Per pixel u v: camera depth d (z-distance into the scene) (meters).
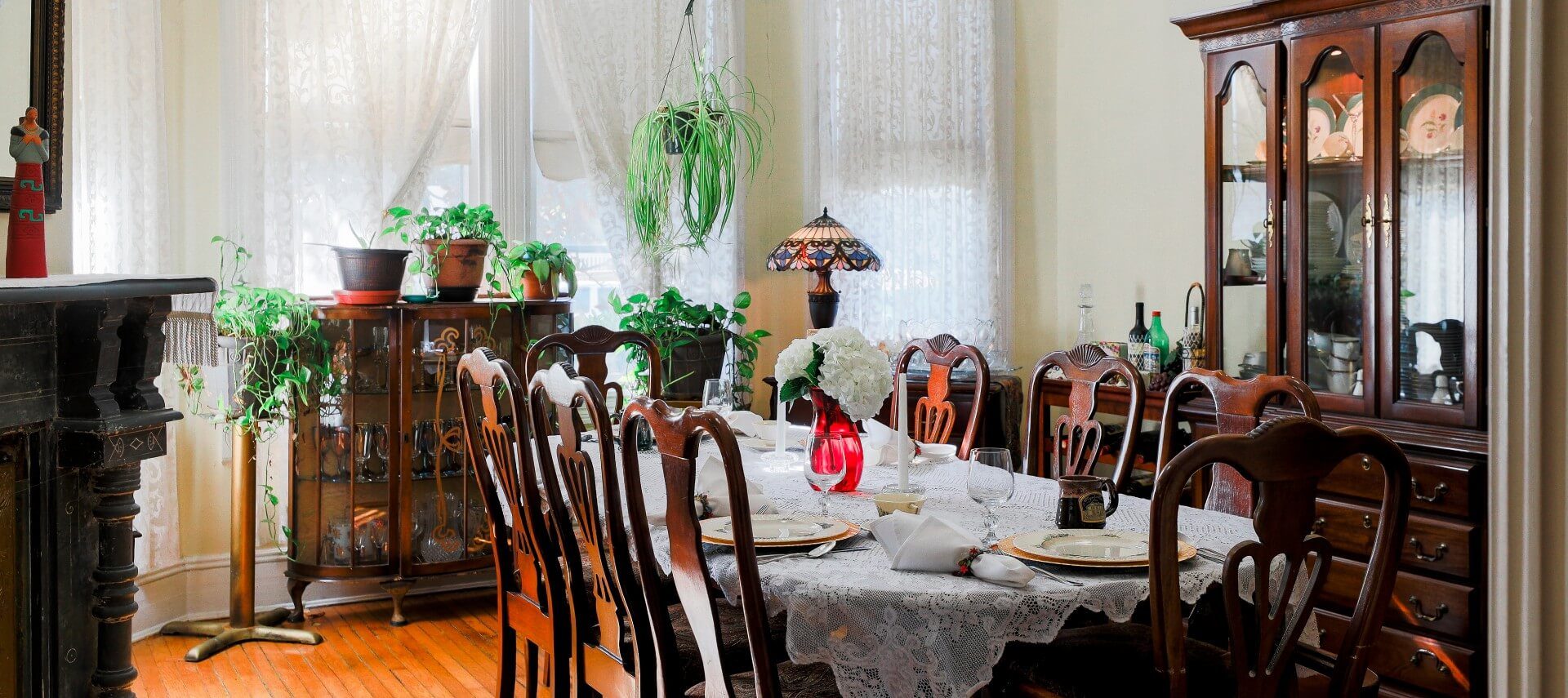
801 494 2.56
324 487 3.93
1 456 2.42
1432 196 3.07
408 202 4.27
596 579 2.21
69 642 2.63
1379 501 3.15
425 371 3.98
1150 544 1.64
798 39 4.94
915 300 4.94
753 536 1.88
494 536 2.72
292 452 3.94
